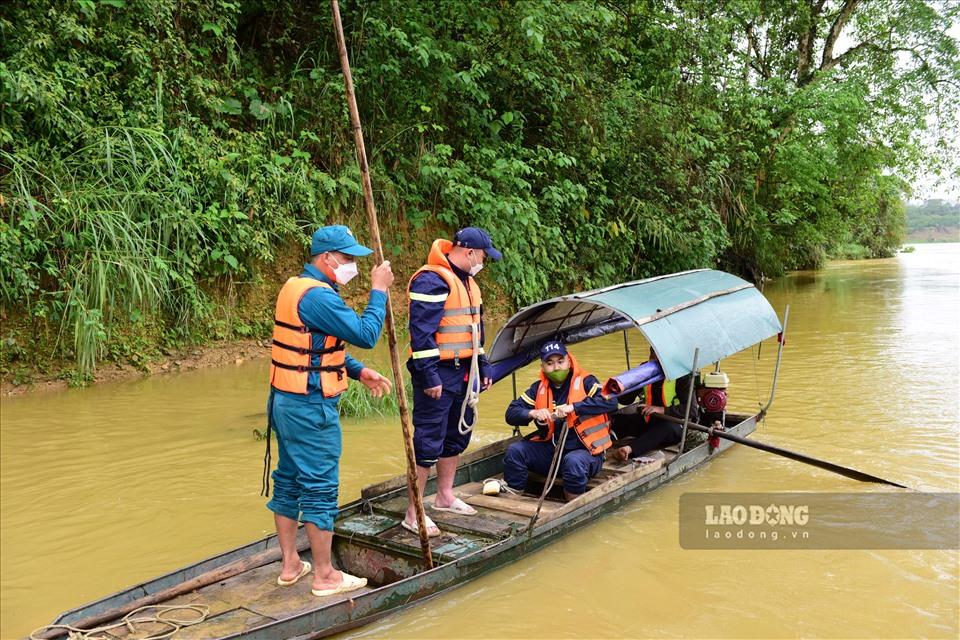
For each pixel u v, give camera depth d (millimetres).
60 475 5758
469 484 5469
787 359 10070
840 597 3902
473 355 4602
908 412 7258
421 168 11344
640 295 6047
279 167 10242
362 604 3646
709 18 16203
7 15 8508
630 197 15312
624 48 15570
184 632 3482
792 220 18609
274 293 10680
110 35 9016
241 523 4930
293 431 3791
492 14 12195
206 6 9969
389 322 3959
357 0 11203
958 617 3689
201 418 7242
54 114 8398
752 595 3941
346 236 3926
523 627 3662
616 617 3744
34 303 8422
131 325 9078
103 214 8500
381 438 6691
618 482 5020
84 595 4043
